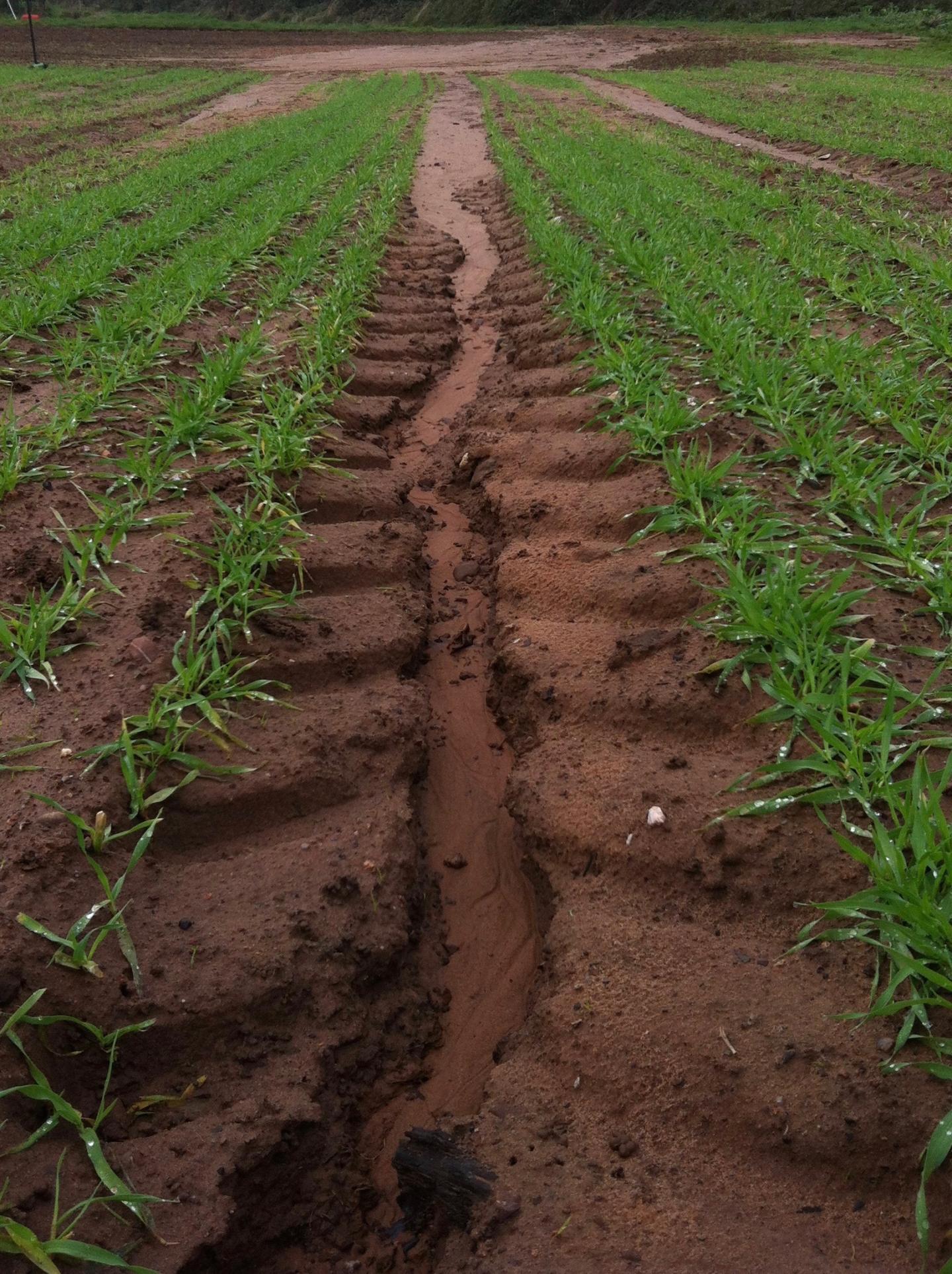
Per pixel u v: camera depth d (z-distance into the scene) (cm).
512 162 1376
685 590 412
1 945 258
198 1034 266
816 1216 223
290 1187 251
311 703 375
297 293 824
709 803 316
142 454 514
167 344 681
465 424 654
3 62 2888
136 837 309
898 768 311
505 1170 241
